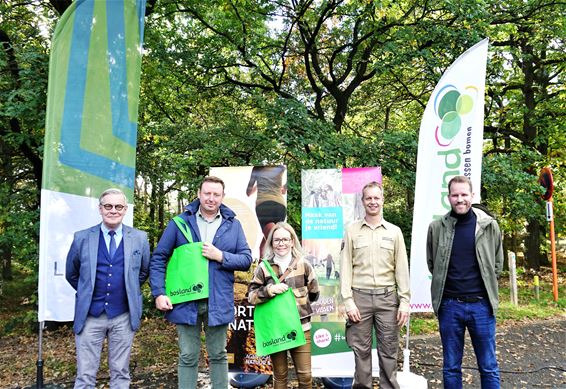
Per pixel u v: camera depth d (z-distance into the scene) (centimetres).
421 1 813
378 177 453
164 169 873
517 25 981
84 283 325
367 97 1132
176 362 560
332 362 448
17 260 789
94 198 407
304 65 1023
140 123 1070
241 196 460
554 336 671
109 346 335
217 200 350
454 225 339
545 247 1465
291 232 365
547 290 1084
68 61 394
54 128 387
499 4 938
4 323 888
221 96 966
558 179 1301
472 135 432
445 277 336
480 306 329
